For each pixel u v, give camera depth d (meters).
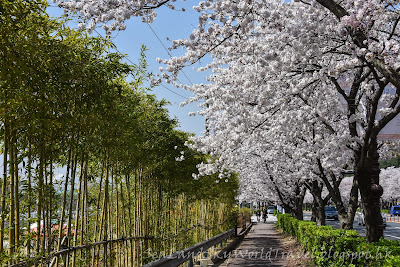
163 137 9.73
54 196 5.47
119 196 9.40
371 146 8.16
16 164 4.55
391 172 53.91
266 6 7.71
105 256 6.51
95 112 5.50
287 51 8.55
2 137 4.82
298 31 7.29
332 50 7.91
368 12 6.28
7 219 4.61
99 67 5.44
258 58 7.73
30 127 4.48
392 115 7.48
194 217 15.91
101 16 6.20
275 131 11.12
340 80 9.73
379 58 5.86
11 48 4.15
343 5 7.37
